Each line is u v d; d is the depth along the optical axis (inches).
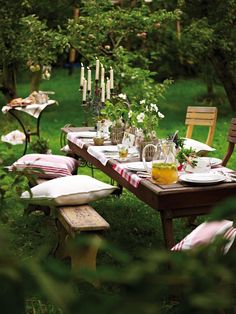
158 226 205.0
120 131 198.7
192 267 27.3
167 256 28.1
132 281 26.2
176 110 545.0
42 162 206.4
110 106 200.4
